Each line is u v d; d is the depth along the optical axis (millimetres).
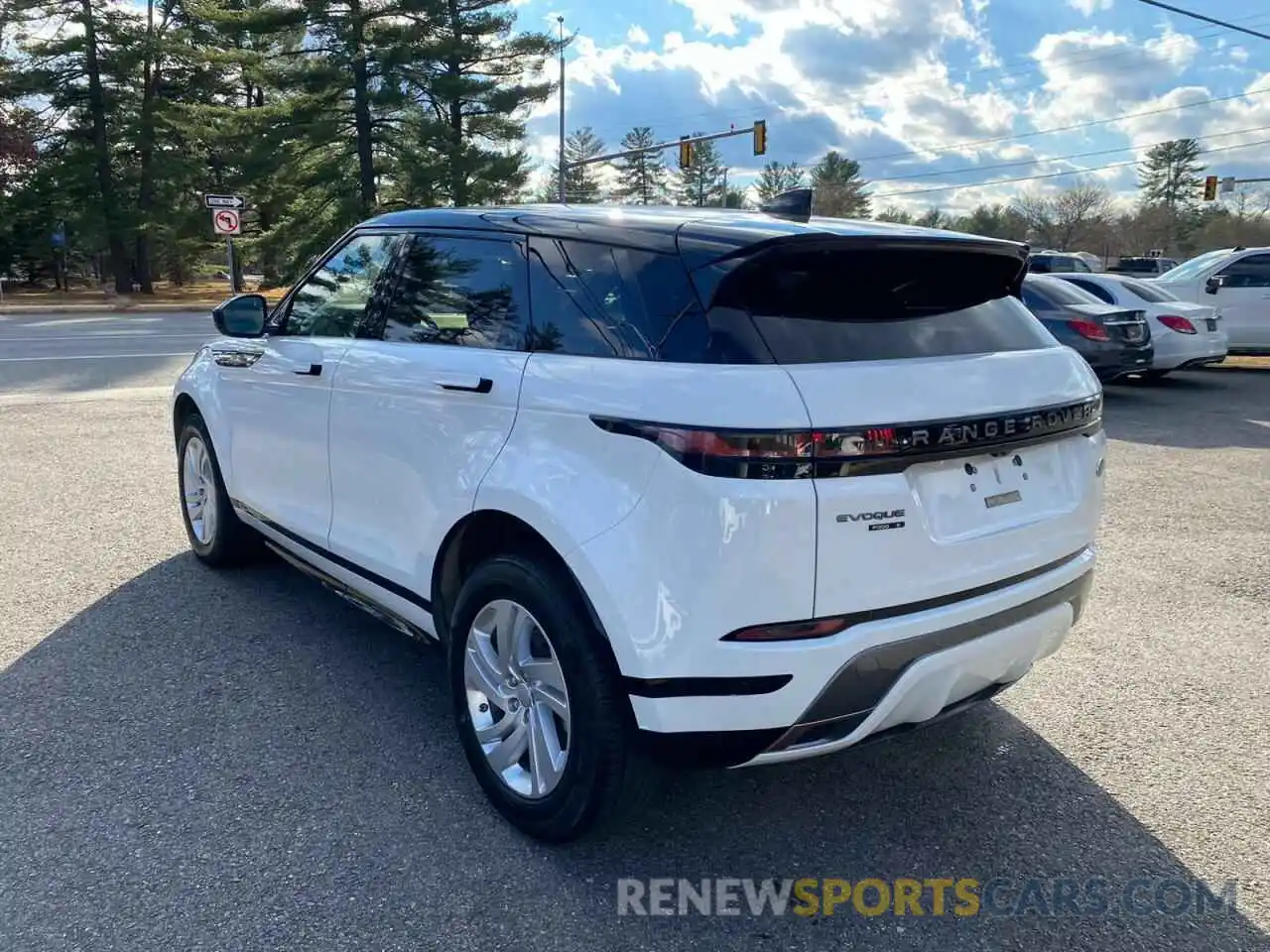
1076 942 2564
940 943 2557
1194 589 5242
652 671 2475
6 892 2645
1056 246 85062
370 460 3557
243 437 4578
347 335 3867
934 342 2779
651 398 2490
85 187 42500
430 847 2898
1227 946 2553
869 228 2811
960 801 3219
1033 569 2883
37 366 14414
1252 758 3504
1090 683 4102
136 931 2506
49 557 5457
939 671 2625
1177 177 89812
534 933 2549
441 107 38688
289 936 2506
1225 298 15023
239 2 38094
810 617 2412
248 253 43094
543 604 2730
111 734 3516
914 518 2525
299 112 37719
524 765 3006
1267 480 7723
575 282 2900
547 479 2707
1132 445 9141
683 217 2920
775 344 2506
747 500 2336
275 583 5125
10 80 41250
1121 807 3191
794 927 2605
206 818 3012
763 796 3236
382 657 4223
